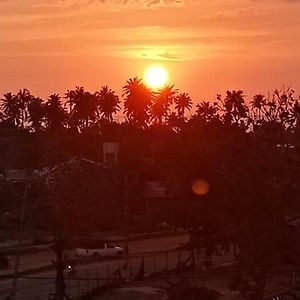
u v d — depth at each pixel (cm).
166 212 3731
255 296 2764
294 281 3288
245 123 2984
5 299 4162
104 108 12238
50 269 5172
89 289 4391
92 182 4941
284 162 2828
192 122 3491
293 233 2781
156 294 4028
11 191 5681
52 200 4528
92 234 5944
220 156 3044
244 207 2791
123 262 5444
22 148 5441
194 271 4391
